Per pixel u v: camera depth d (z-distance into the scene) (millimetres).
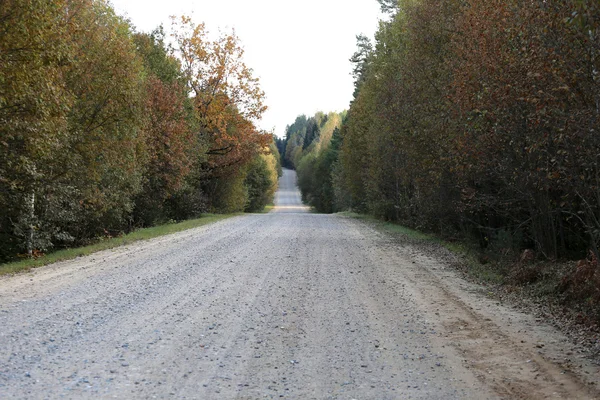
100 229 25047
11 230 19656
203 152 42188
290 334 7453
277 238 22719
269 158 125938
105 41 20516
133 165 23797
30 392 4996
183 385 5332
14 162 16328
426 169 20828
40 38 13609
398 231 28094
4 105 14109
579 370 6059
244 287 11031
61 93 15297
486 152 14102
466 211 20203
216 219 39062
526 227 18062
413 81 22297
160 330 7508
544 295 10633
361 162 45094
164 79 37875
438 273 13680
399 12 30344
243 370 5863
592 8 6500
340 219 43000
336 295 10375
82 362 5980
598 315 8531
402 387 5414
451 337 7461
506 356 6586
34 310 8617
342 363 6184
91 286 10969
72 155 19500
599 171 9938
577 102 9156
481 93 12992
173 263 14609
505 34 12734
